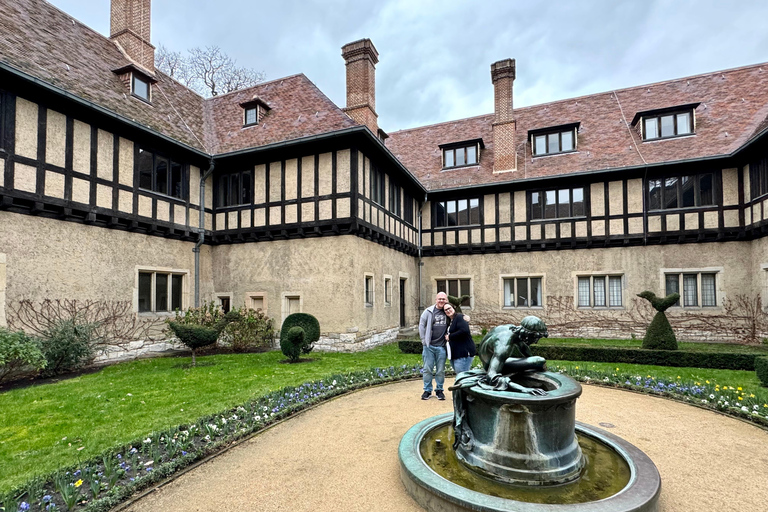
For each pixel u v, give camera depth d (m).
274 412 4.84
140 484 3.03
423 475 2.91
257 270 11.27
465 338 5.27
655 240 11.77
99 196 8.70
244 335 10.23
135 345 9.41
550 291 12.96
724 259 11.24
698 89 13.46
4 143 7.14
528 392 3.02
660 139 12.35
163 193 10.28
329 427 4.51
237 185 11.56
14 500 2.73
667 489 3.12
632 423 4.69
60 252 8.05
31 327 7.50
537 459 3.01
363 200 10.43
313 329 8.98
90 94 8.70
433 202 14.62
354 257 10.19
